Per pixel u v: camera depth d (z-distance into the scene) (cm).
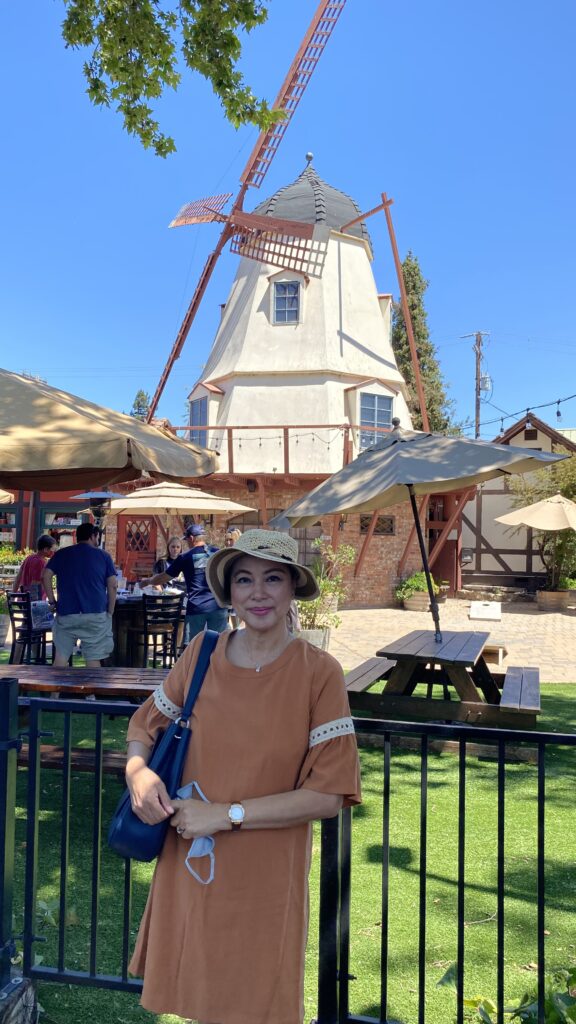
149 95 762
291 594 214
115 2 703
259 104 752
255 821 195
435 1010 291
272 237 2352
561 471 2161
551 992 268
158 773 205
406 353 3794
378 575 2169
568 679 1056
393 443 707
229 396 2281
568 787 572
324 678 206
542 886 239
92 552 737
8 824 269
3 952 265
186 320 2517
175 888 206
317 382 2219
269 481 2123
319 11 2447
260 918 196
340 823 277
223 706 205
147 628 921
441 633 795
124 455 476
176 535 2300
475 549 2617
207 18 702
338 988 264
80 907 372
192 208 2572
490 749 654
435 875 418
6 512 2766
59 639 734
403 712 700
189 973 196
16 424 485
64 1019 282
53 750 502
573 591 2184
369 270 2492
